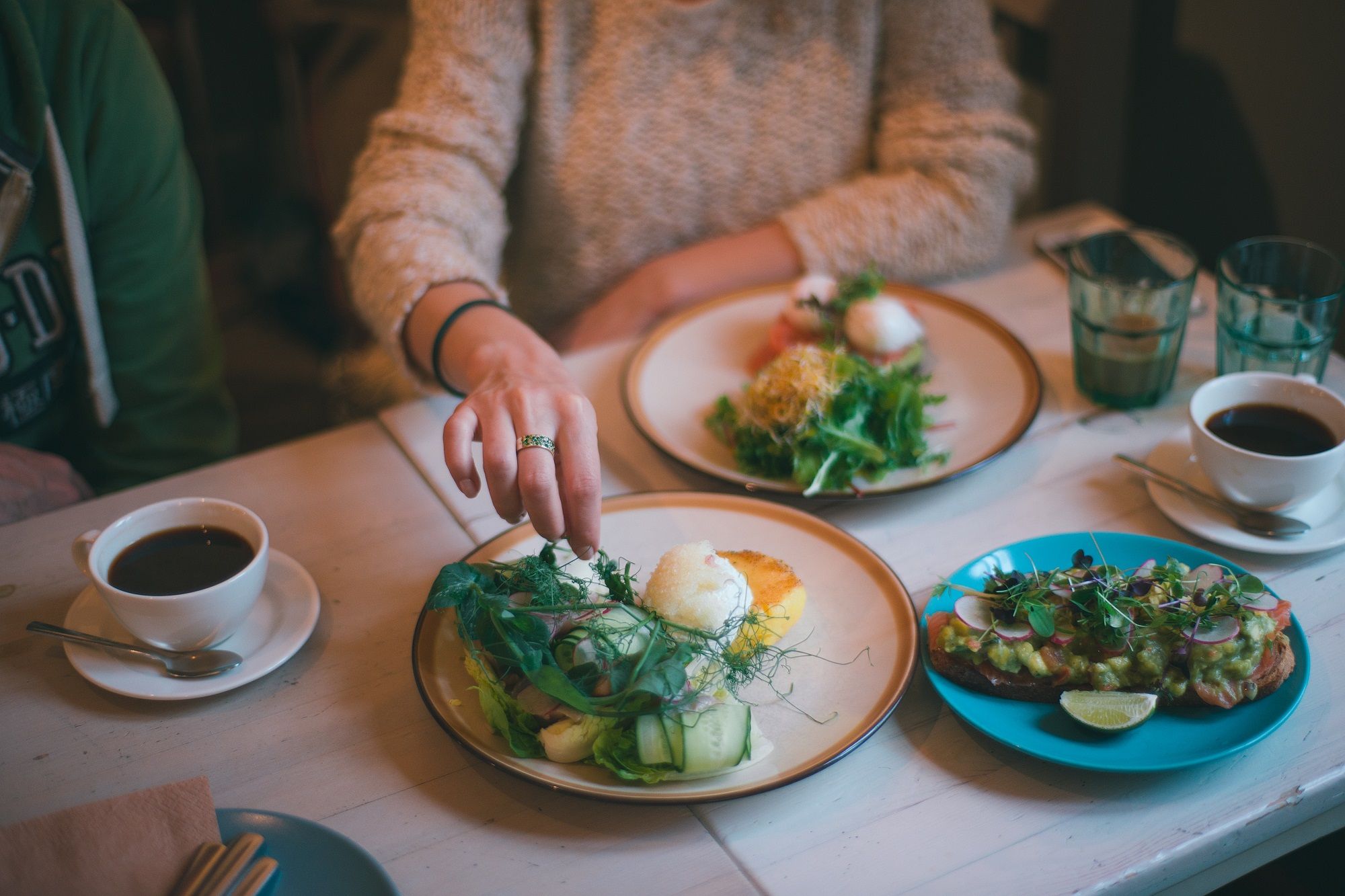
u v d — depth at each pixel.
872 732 0.91
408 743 0.95
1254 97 1.69
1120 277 1.25
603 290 1.53
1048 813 0.90
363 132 2.53
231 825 0.90
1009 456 1.15
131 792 0.91
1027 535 1.07
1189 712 0.92
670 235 1.50
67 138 1.25
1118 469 1.13
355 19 2.53
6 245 1.21
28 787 0.93
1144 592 0.95
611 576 0.96
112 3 1.29
